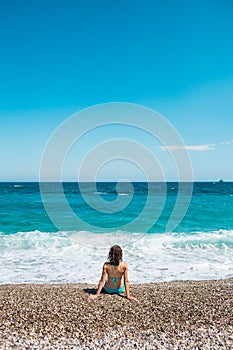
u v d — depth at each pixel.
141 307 7.07
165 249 15.87
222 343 5.52
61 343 5.53
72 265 12.85
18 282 10.53
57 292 8.29
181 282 10.17
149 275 11.52
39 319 6.39
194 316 6.55
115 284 8.11
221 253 15.09
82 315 6.61
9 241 17.42
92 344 5.51
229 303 7.27
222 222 24.17
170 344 5.50
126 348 5.39
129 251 15.38
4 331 5.88
